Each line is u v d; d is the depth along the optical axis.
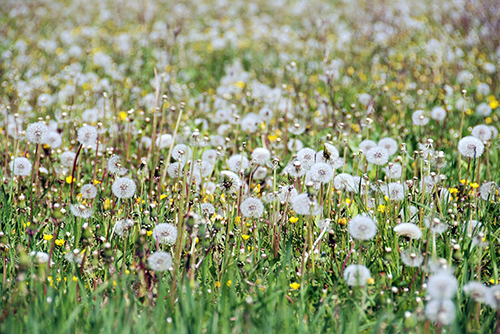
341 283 4.52
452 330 3.73
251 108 9.85
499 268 4.93
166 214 5.51
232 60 14.45
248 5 22.92
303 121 9.06
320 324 4.23
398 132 8.78
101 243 5.11
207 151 6.82
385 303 4.26
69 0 22.95
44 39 15.91
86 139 6.02
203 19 20.91
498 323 3.96
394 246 5.00
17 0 21.45
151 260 4.25
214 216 5.36
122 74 12.26
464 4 18.03
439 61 12.09
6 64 12.32
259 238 5.40
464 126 8.91
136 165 7.34
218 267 4.94
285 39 16.08
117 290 4.22
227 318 4.04
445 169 7.17
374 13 18.39
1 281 4.67
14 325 3.87
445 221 5.21
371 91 11.00
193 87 11.83
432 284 3.66
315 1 23.48
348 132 8.47
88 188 5.57
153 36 15.66
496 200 5.74
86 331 3.97
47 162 6.89
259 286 4.53
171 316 4.13
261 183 6.86
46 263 4.57
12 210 5.64
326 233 5.38
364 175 5.67
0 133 8.33
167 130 8.45
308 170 5.41
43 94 9.50
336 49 14.84
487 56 13.09
